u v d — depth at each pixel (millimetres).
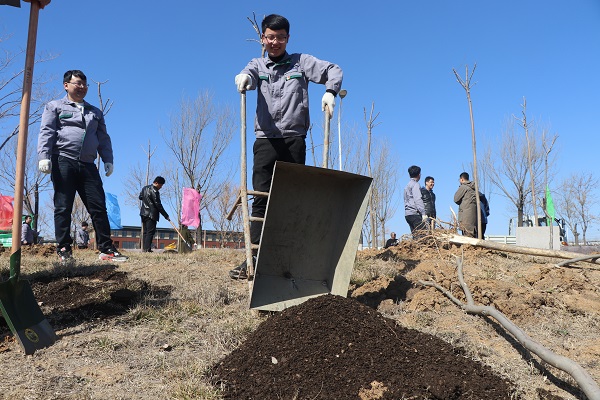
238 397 3064
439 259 6977
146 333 4000
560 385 3408
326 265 4750
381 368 3264
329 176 4598
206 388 3098
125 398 3008
